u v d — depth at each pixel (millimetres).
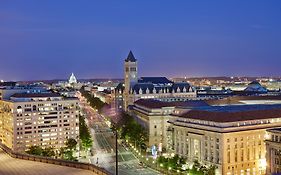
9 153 104062
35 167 89375
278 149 198125
